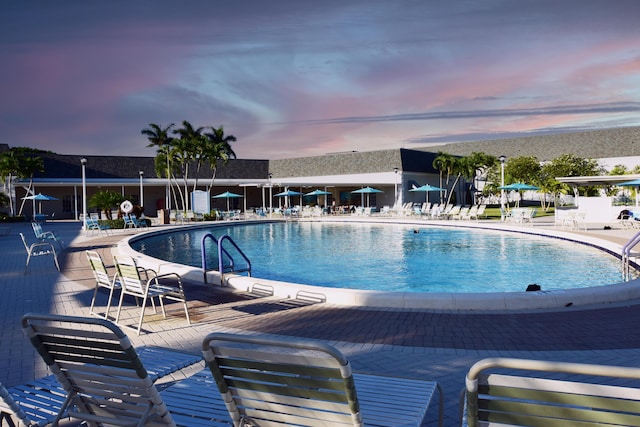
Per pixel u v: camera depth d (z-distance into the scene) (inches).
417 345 225.8
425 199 1957.4
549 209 1923.0
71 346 107.7
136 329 262.2
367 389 129.5
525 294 292.2
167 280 405.1
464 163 1859.0
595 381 178.7
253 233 1062.4
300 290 326.0
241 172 2089.1
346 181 1951.3
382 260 637.9
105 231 1028.5
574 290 299.6
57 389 135.6
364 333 245.9
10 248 706.2
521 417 73.3
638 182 985.5
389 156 1855.3
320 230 1118.4
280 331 253.3
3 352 225.9
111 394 111.1
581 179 1087.0
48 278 434.0
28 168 1546.5
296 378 89.9
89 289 380.5
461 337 236.2
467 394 74.8
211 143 1644.9
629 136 2313.0
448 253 690.8
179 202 1951.3
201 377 141.2
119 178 1817.2
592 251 673.6
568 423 70.5
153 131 1643.7
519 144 2878.9
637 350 213.5
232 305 314.3
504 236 898.7
